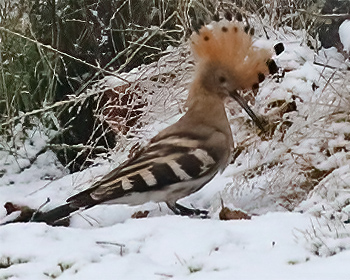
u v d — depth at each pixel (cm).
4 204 669
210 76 571
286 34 793
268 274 408
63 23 875
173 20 880
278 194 614
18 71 850
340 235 467
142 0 903
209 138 557
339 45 815
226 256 445
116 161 719
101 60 877
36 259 467
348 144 638
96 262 455
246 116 696
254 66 571
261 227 492
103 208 592
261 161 649
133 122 789
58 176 781
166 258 452
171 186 540
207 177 555
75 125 831
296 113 682
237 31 573
